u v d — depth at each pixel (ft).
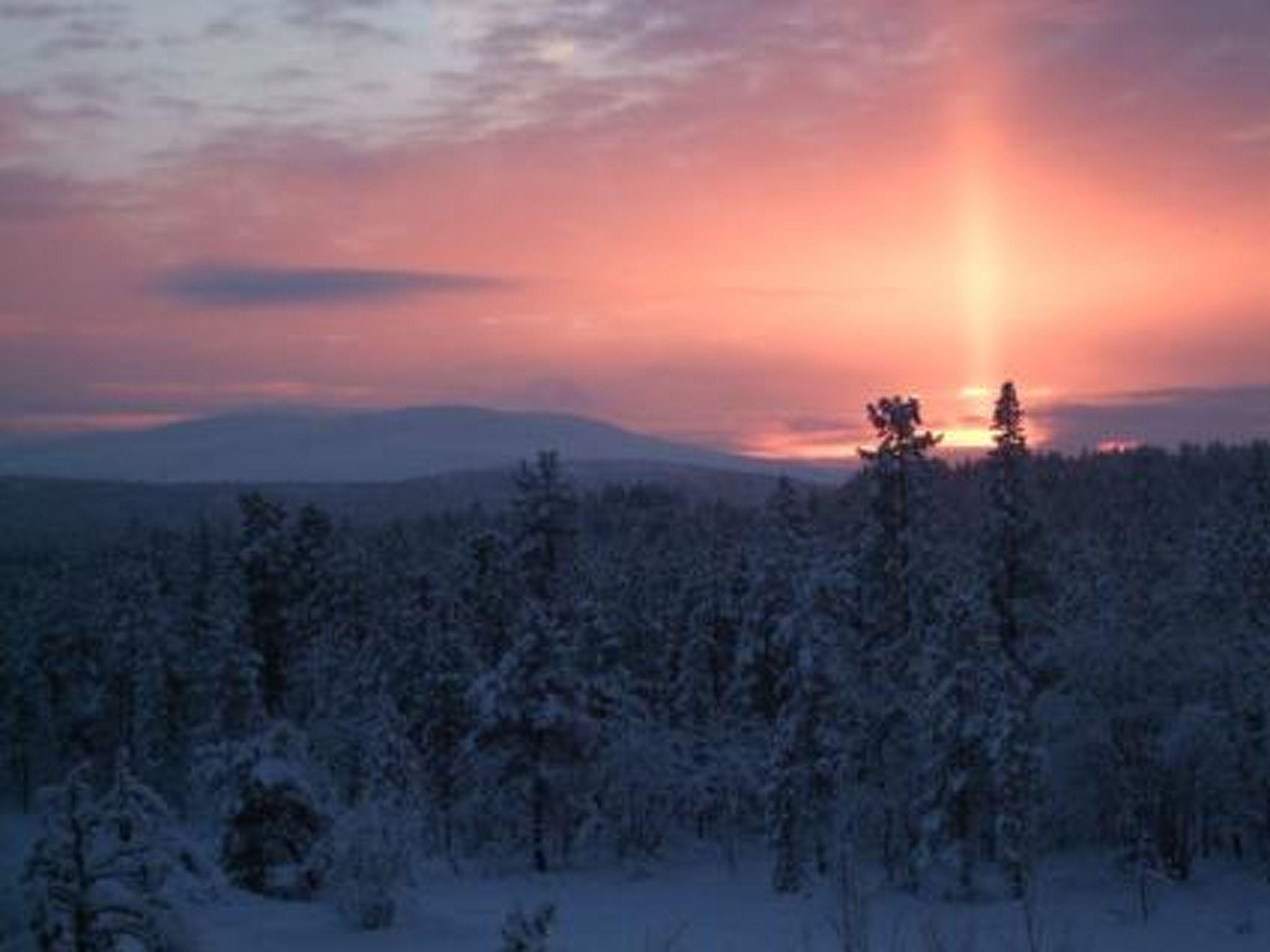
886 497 168.96
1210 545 192.03
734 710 196.34
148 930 55.11
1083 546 205.36
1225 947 112.06
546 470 195.00
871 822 149.07
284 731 136.56
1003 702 135.95
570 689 177.58
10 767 274.98
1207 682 142.41
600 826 179.52
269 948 100.01
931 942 45.60
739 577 215.31
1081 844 150.71
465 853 182.29
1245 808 143.84
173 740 253.85
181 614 282.97
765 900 146.20
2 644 278.87
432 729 196.13
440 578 232.53
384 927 113.60
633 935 121.80
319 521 214.69
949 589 152.56
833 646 153.99
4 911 53.47
